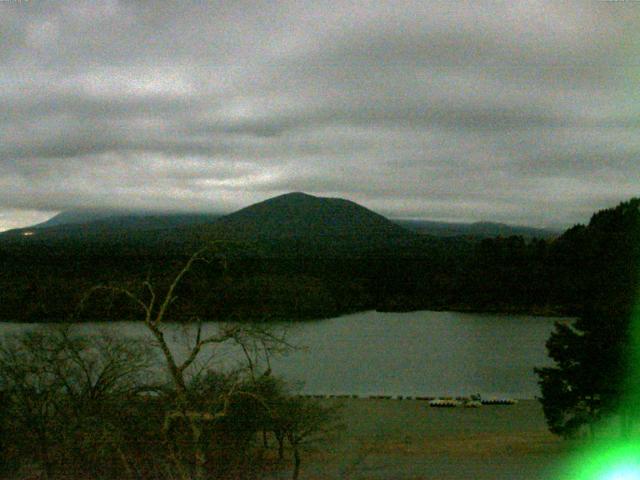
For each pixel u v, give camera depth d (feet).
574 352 126.52
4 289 315.99
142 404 80.23
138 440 76.18
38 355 88.28
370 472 111.75
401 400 221.05
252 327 80.89
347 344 367.25
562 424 149.07
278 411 89.25
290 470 108.78
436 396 233.55
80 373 90.43
